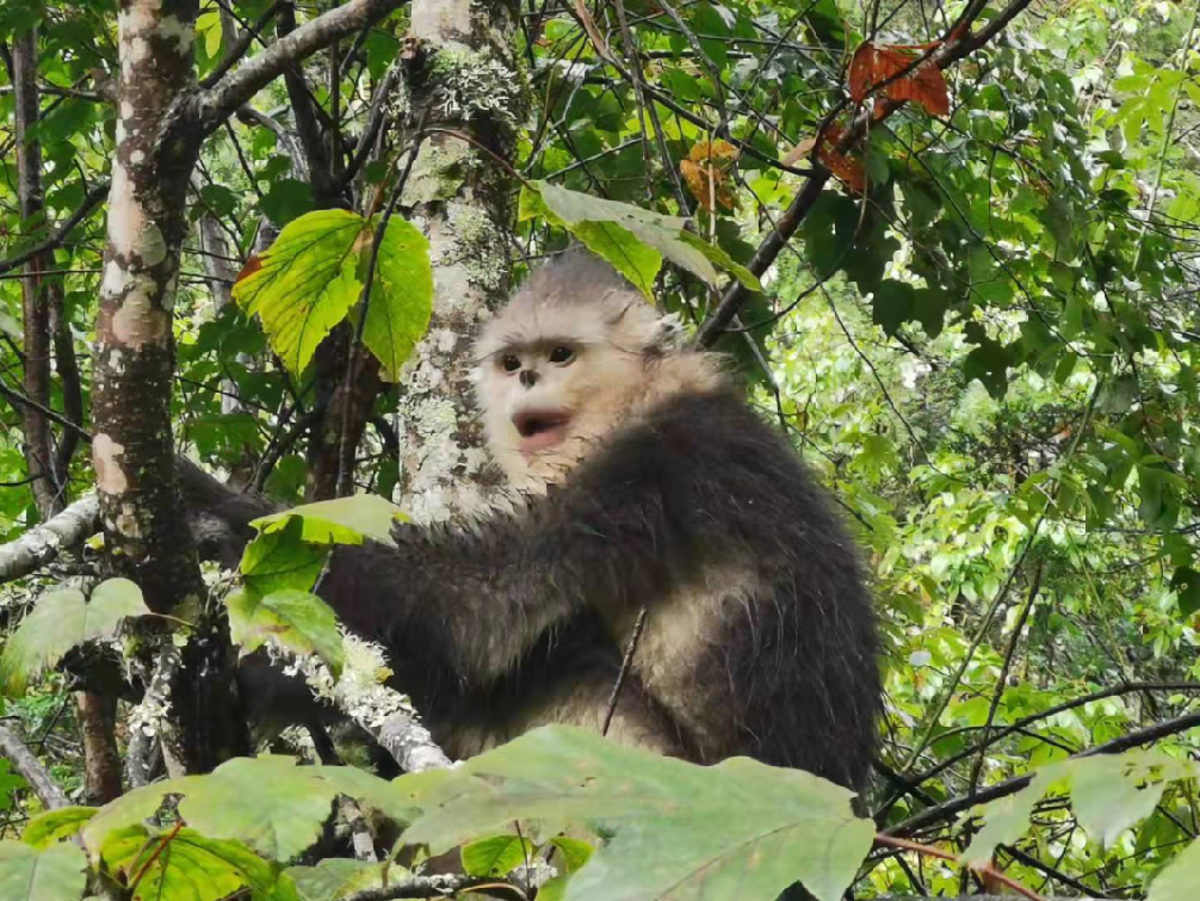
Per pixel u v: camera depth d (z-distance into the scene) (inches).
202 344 198.2
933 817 148.2
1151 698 264.8
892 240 184.1
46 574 107.1
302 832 53.6
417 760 79.1
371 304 102.9
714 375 158.6
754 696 135.7
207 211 209.5
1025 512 212.2
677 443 144.2
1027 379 361.7
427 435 141.4
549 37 223.8
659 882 44.6
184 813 54.1
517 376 159.6
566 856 63.3
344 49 220.8
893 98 158.1
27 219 192.4
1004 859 183.0
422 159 140.2
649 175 149.6
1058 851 235.5
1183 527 240.1
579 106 215.3
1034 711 245.6
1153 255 235.9
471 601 132.6
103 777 140.3
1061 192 202.4
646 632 138.3
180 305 288.5
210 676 90.7
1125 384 211.3
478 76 138.8
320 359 184.1
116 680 101.6
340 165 197.9
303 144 197.5
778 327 366.3
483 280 141.1
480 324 142.3
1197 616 307.9
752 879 43.9
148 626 89.7
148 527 89.0
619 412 157.3
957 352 377.1
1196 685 180.2
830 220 182.2
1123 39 405.7
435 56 138.3
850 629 143.3
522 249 196.4
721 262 87.7
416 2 141.3
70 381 184.7
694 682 136.9
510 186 143.9
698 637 137.5
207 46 238.5
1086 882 211.0
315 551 78.7
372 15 94.1
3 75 240.8
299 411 186.9
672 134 221.0
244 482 214.1
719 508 140.3
